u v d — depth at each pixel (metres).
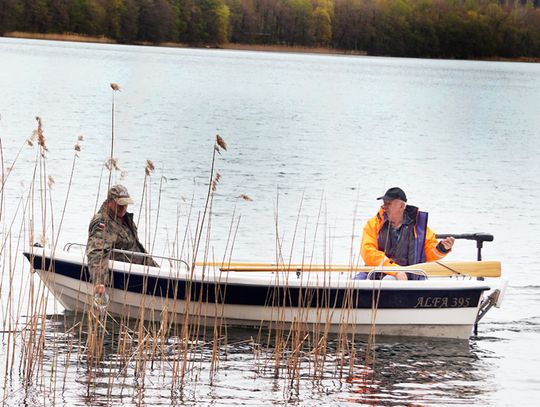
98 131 49.25
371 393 13.47
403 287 16.14
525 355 15.57
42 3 192.75
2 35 190.50
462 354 15.57
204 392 13.25
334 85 114.81
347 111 77.00
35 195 28.02
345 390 13.56
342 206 30.02
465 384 14.01
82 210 26.31
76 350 14.85
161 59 153.25
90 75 101.69
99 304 15.17
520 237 26.36
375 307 16.12
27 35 193.00
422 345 16.03
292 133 55.47
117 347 14.91
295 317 15.37
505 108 92.00
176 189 31.66
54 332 15.66
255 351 15.27
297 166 39.75
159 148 43.34
